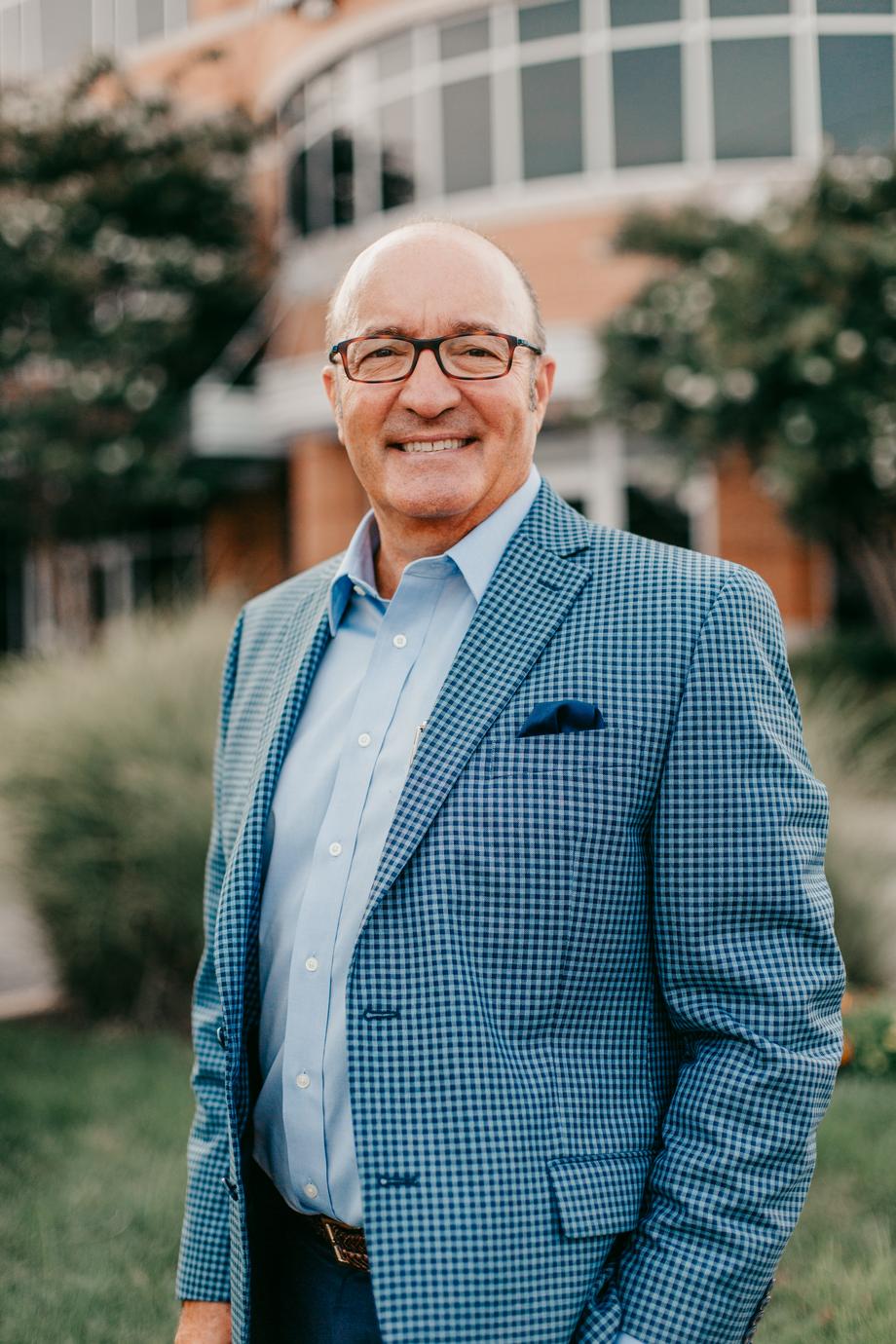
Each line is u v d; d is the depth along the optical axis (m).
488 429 1.75
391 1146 1.50
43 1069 4.92
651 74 12.71
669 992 1.58
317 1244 1.72
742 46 12.30
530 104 13.23
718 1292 1.46
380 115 14.09
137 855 5.35
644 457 13.43
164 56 15.83
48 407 14.35
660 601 1.63
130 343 14.62
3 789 5.59
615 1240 1.53
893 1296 2.94
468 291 1.75
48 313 14.88
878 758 5.96
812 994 1.53
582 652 1.62
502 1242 1.47
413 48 13.75
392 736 1.71
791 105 12.21
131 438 14.51
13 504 15.10
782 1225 1.49
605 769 1.56
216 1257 1.83
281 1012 1.74
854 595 13.14
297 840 1.76
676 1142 1.53
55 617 16.58
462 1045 1.51
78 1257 3.38
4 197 14.95
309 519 14.75
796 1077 1.49
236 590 9.23
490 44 13.34
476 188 13.53
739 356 10.02
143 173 14.81
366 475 1.82
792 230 10.07
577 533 1.78
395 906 1.55
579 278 13.07
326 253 14.58
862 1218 3.45
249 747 1.96
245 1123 1.74
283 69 14.82
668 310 10.74
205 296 15.23
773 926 1.54
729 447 11.27
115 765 5.48
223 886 1.83
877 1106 4.17
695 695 1.57
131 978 5.65
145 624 6.48
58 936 5.65
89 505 15.12
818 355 9.91
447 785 1.57
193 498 15.15
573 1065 1.56
